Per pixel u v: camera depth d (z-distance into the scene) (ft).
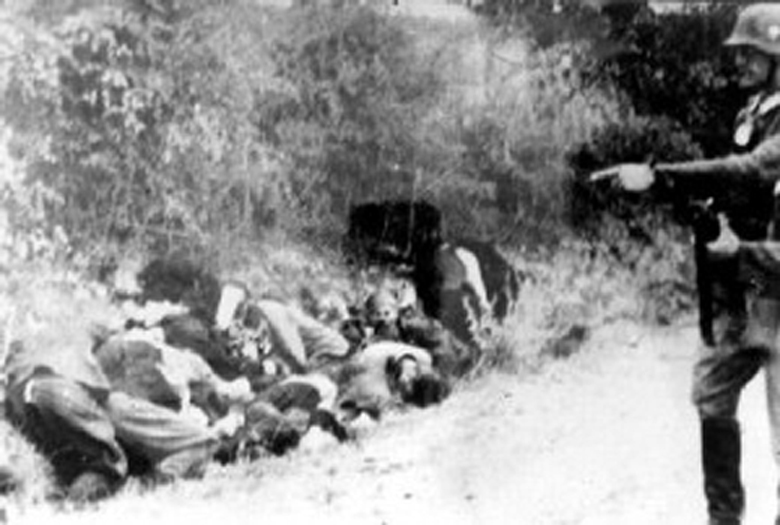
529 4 20.17
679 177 19.92
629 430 19.89
